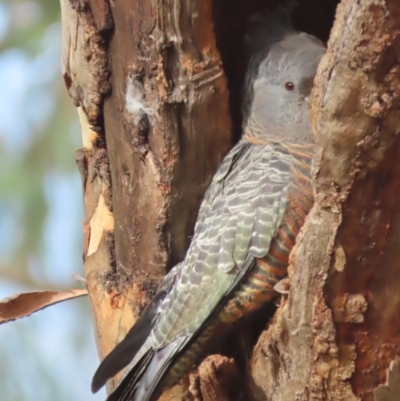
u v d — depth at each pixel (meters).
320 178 5.47
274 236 6.56
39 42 12.28
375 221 5.51
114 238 7.55
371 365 5.93
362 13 4.94
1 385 11.51
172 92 6.71
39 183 12.23
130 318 7.43
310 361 5.99
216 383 6.57
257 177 6.79
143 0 6.54
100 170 7.59
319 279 5.70
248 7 7.96
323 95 5.30
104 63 7.04
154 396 7.04
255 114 7.38
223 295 6.66
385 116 5.17
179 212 7.08
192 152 6.93
